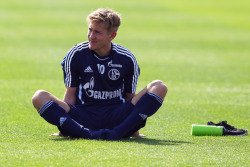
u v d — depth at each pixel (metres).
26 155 18.47
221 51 65.56
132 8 114.19
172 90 39.62
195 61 56.72
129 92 23.42
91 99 22.70
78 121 22.28
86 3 118.75
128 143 20.75
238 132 23.72
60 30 81.31
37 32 78.38
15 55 57.31
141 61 55.38
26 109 30.42
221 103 34.12
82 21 92.31
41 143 20.53
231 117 29.38
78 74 22.84
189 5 125.44
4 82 41.41
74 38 73.69
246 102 34.75
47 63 52.53
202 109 31.72
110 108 22.69
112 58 22.58
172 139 22.66
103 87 22.61
